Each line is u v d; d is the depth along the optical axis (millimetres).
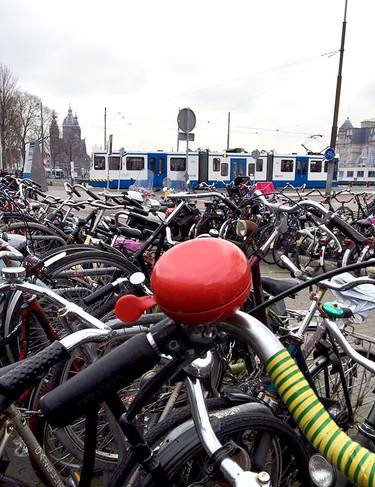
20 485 1599
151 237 3232
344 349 1802
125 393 1721
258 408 1502
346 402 2195
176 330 989
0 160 33656
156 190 23188
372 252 4152
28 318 2240
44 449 2031
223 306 893
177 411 1489
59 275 2916
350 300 2084
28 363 1104
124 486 1370
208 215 6535
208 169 28281
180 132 9078
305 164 29734
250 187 8266
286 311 2510
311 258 6438
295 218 6449
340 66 16219
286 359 988
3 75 35219
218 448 1000
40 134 43875
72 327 2137
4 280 1845
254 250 2305
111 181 28547
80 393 962
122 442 1815
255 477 918
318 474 1361
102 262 3098
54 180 38312
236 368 2381
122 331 1904
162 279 907
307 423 917
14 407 1654
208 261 908
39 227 4871
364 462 854
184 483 1388
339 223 2795
